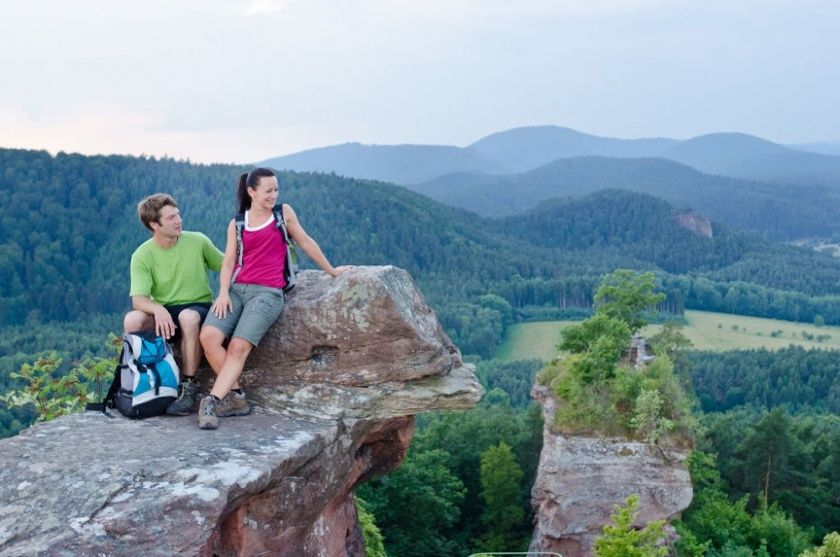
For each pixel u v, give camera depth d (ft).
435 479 143.95
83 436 21.29
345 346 25.35
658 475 102.94
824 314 560.20
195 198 544.21
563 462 104.68
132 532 17.07
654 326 470.80
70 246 481.87
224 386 23.27
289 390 25.25
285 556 22.27
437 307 499.92
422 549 136.67
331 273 26.30
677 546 103.60
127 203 522.47
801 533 131.44
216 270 26.99
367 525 70.85
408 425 28.27
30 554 16.05
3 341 295.69
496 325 478.59
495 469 157.17
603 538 65.26
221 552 20.25
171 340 25.94
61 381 42.27
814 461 186.91
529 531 162.40
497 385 341.41
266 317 24.17
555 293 579.89
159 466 19.17
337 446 24.07
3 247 438.81
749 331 499.10
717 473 142.10
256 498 20.90
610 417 105.91
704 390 329.52
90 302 410.93
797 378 331.36
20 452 19.86
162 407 23.24
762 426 166.61
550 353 436.76
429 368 25.46
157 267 25.21
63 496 17.88
